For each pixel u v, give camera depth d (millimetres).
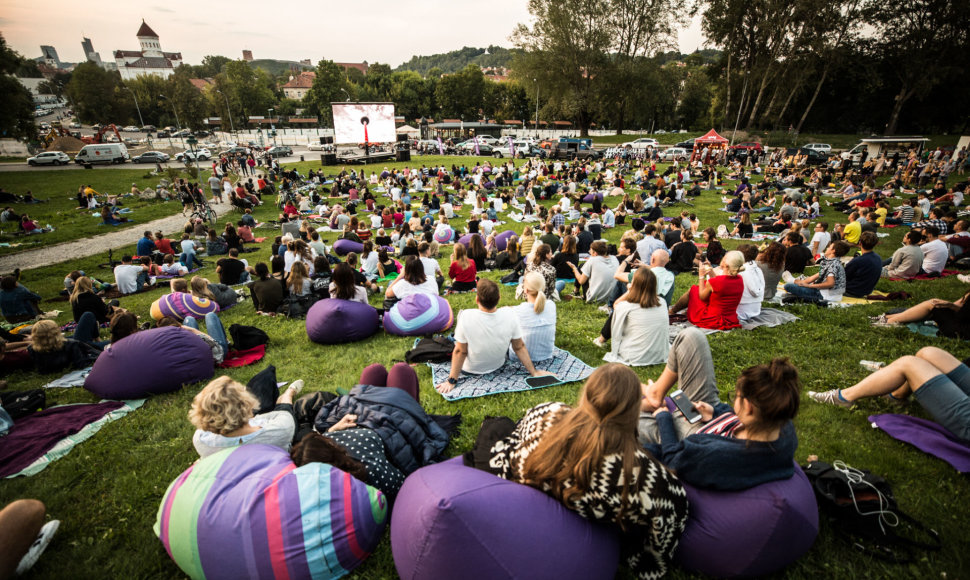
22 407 4297
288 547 2303
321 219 19344
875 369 4723
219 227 18562
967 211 14391
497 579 1945
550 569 1994
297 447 2646
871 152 30875
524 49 50406
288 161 45062
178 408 4586
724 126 48031
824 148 39625
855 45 44500
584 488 2027
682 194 19812
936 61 40938
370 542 2568
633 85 48969
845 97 50750
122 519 3080
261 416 3223
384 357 5641
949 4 38281
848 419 3824
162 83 106250
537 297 4902
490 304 4445
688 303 6180
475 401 4285
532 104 84312
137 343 4762
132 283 9984
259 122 102250
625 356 4969
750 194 18062
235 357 5863
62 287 11016
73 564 2736
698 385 3035
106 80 97938
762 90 45531
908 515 2701
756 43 43000
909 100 47250
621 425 2020
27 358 5711
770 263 6711
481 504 1966
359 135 42719
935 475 3096
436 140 52469
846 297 7191
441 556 1947
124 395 4746
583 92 50500
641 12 46688
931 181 22047
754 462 2270
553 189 22281
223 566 2301
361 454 2770
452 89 85500
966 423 3131
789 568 2455
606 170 29531
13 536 2355
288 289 7859
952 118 46562
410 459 3027
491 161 39812
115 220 18953
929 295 7113
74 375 5488
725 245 12352
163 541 2525
